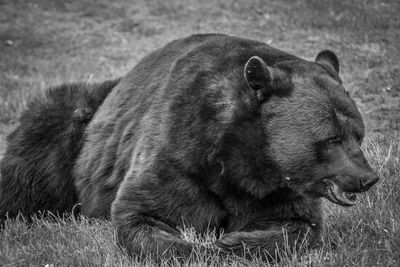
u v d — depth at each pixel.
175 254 9.48
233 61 10.12
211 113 9.73
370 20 25.17
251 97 9.48
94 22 29.30
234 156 9.60
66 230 11.16
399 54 21.61
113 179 11.20
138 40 26.88
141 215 9.97
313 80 9.48
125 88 11.78
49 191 12.47
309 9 27.64
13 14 30.42
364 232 10.52
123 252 9.93
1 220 12.75
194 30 27.02
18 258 10.26
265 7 28.61
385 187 11.87
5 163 12.69
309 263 9.36
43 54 26.52
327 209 11.42
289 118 9.27
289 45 24.19
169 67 10.98
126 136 11.06
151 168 9.95
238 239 9.62
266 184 9.68
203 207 9.98
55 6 31.12
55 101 12.80
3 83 23.02
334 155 9.18
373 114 17.05
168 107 10.16
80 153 12.21
